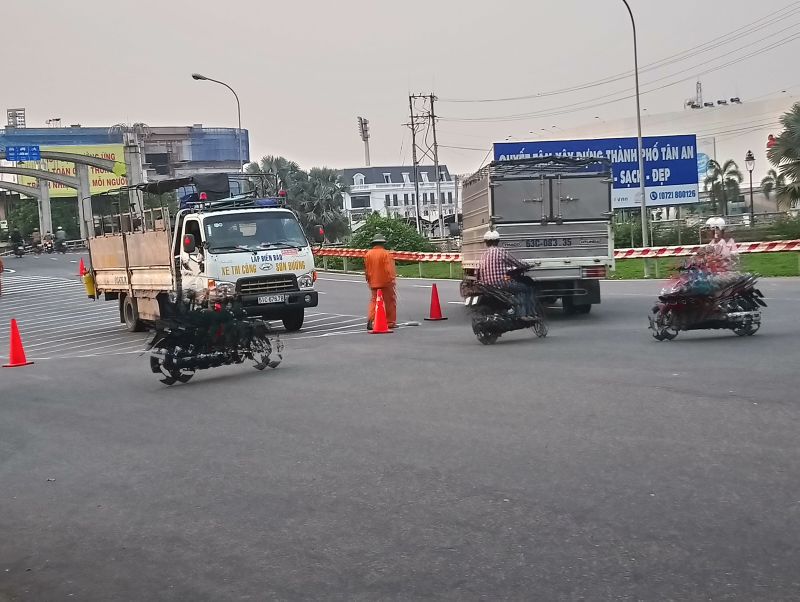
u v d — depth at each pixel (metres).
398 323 20.58
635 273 35.75
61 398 12.98
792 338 13.83
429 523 6.05
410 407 10.19
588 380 11.16
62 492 7.71
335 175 72.19
